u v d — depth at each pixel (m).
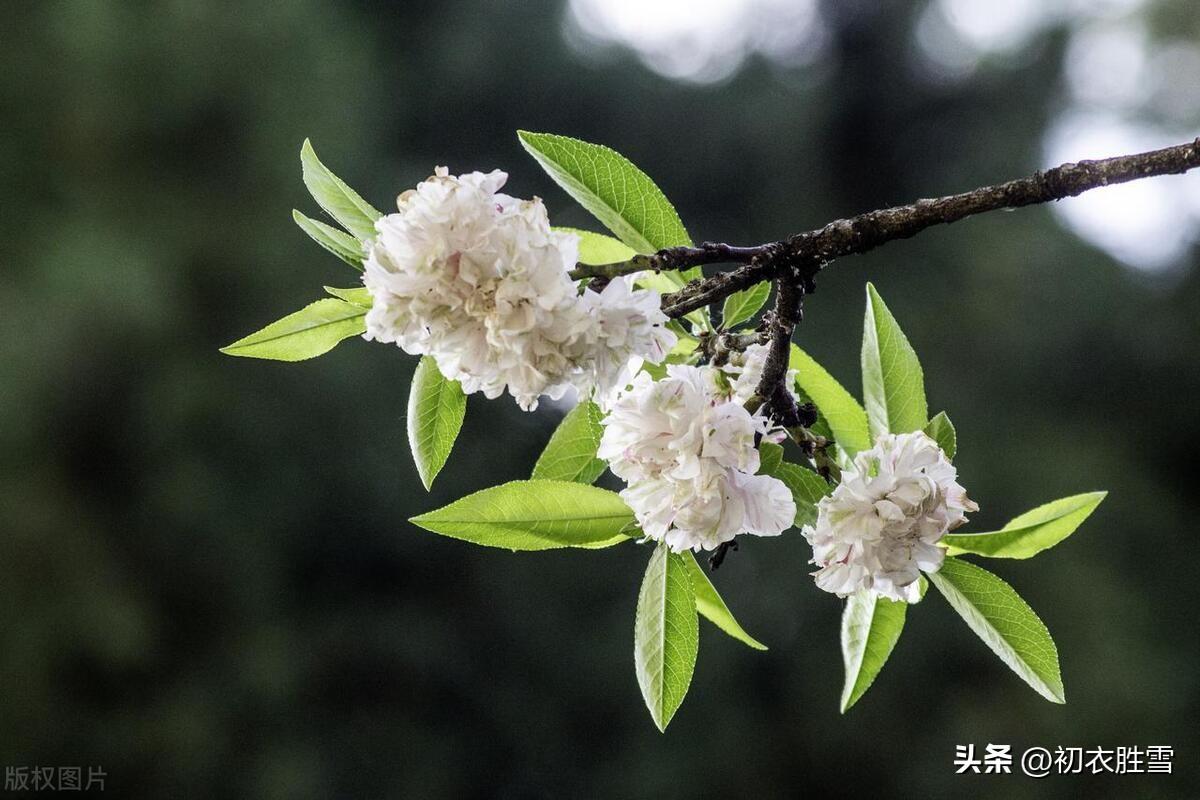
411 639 16.66
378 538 16.81
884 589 1.94
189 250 14.97
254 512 15.48
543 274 1.73
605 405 1.92
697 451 1.86
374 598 17.05
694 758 16.09
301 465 15.95
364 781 15.92
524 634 17.30
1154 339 19.67
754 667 16.47
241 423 15.29
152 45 14.95
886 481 1.90
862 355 2.28
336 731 16.02
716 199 23.08
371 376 16.61
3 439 13.33
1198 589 17.61
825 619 16.38
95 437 14.17
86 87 14.55
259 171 15.68
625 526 2.04
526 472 17.88
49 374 13.42
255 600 15.12
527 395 1.76
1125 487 18.20
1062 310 19.77
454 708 17.00
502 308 1.71
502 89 22.30
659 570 2.04
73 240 13.80
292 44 16.66
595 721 17.17
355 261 1.98
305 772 14.62
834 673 16.20
